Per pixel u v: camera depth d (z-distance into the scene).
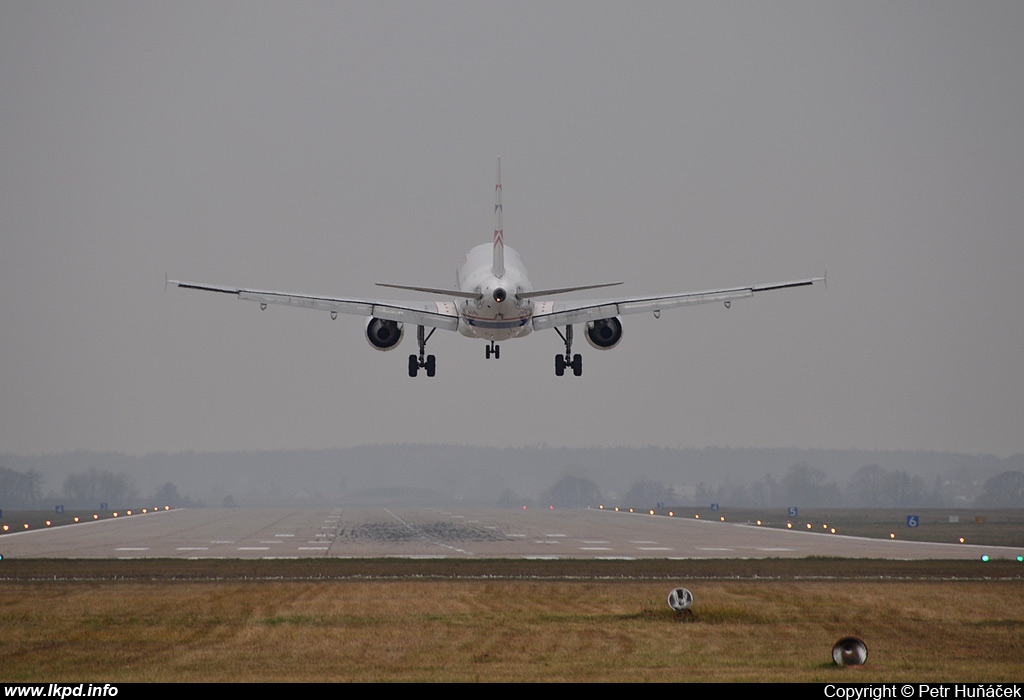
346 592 128.62
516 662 85.81
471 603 119.06
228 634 97.94
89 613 110.31
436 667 83.69
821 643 94.81
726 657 88.25
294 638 96.00
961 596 125.62
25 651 89.56
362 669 82.75
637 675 80.88
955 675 81.56
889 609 114.94
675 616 109.06
